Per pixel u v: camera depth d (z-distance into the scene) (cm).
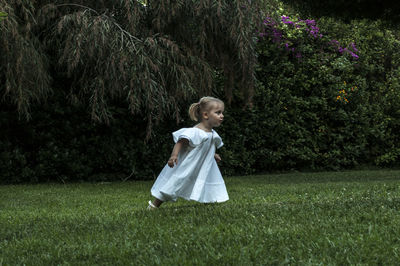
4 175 758
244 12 727
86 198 548
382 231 258
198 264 206
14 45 622
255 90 902
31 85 655
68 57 654
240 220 310
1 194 606
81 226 315
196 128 400
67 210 447
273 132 969
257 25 748
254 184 716
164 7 690
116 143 816
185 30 741
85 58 676
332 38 1054
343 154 1049
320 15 746
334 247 226
